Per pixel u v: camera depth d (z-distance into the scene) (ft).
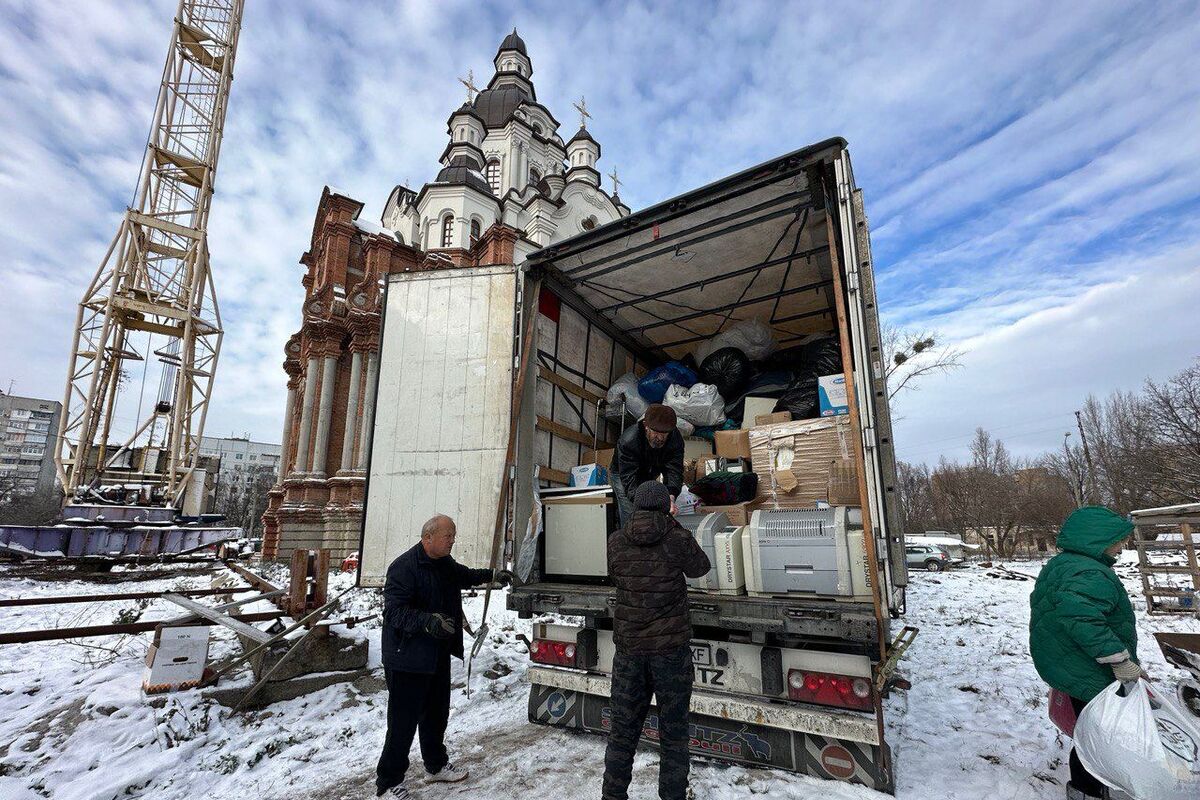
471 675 17.47
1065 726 9.58
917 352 61.87
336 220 67.26
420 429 15.08
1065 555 9.62
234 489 261.65
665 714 9.21
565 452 17.95
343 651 16.19
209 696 14.08
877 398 10.71
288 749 12.49
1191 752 8.06
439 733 10.93
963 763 11.19
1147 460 79.51
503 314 15.34
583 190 90.07
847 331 10.62
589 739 12.47
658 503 9.91
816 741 10.20
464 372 15.19
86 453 66.08
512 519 14.01
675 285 18.51
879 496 9.77
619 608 9.60
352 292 62.69
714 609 10.50
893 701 15.12
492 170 104.58
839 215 11.32
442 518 10.97
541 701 12.82
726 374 19.95
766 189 13.41
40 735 12.39
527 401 15.30
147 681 14.44
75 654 18.98
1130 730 8.12
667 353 24.17
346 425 59.57
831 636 9.72
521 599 12.61
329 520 55.72
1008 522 128.26
